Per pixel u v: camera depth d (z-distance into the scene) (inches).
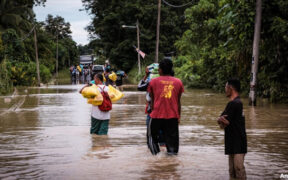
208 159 251.1
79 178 208.5
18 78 1445.6
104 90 353.7
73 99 801.6
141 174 215.3
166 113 259.1
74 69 2108.8
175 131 264.2
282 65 675.4
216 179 204.7
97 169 227.1
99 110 352.2
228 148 203.3
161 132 294.5
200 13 1211.2
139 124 423.5
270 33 666.8
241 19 639.1
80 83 1772.9
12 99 807.1
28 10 2005.4
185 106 620.4
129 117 485.7
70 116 506.0
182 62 1541.6
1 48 1264.8
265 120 442.9
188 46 1497.3
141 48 2220.7
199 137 336.8
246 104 636.7
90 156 262.7
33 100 777.6
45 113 542.0
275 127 390.9
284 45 657.6
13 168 232.1
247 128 385.1
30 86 1483.8
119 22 2241.6
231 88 207.0
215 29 1019.9
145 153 271.6
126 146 298.5
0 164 242.2
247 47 721.0
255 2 630.5
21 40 1754.4
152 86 262.4
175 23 2266.2
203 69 1159.0
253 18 629.6
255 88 614.2
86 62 3166.8
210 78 1099.9
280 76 677.3
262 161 247.6
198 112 535.5
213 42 1061.1
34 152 278.2
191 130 376.2
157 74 290.2
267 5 639.1
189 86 1183.6
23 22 1978.3
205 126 403.5
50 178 209.5
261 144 304.2
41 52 2271.2
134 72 2119.8
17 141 323.3
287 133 354.6
